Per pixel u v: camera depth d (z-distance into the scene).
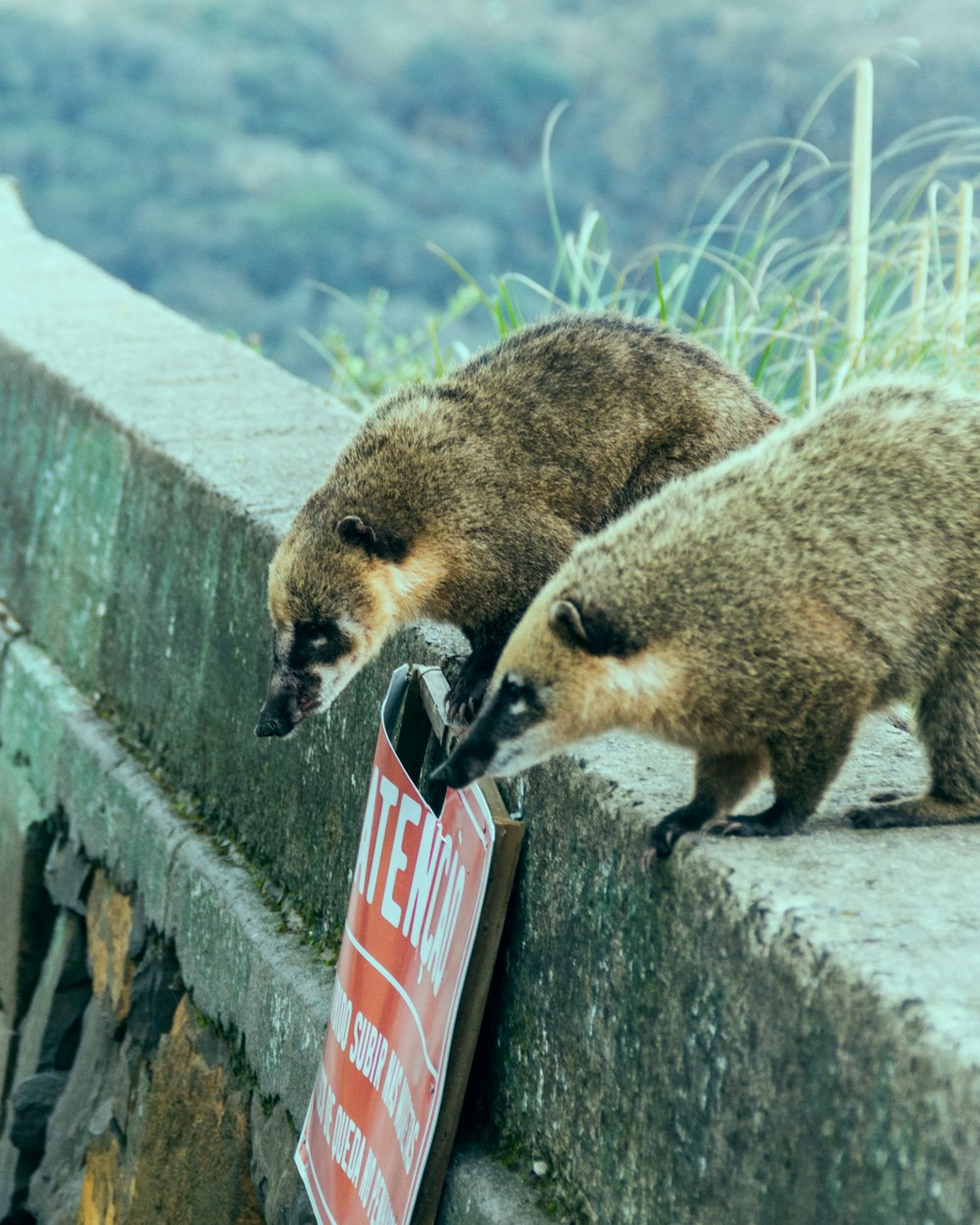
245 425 7.75
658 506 4.14
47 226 25.00
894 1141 2.91
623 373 5.39
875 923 3.23
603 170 20.55
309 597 5.40
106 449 8.00
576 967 4.12
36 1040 7.96
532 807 4.36
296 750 6.01
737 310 8.76
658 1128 3.72
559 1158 4.21
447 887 4.44
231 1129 5.90
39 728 8.46
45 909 8.34
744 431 5.41
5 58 29.08
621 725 4.01
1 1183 7.97
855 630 3.77
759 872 3.50
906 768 4.36
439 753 5.03
